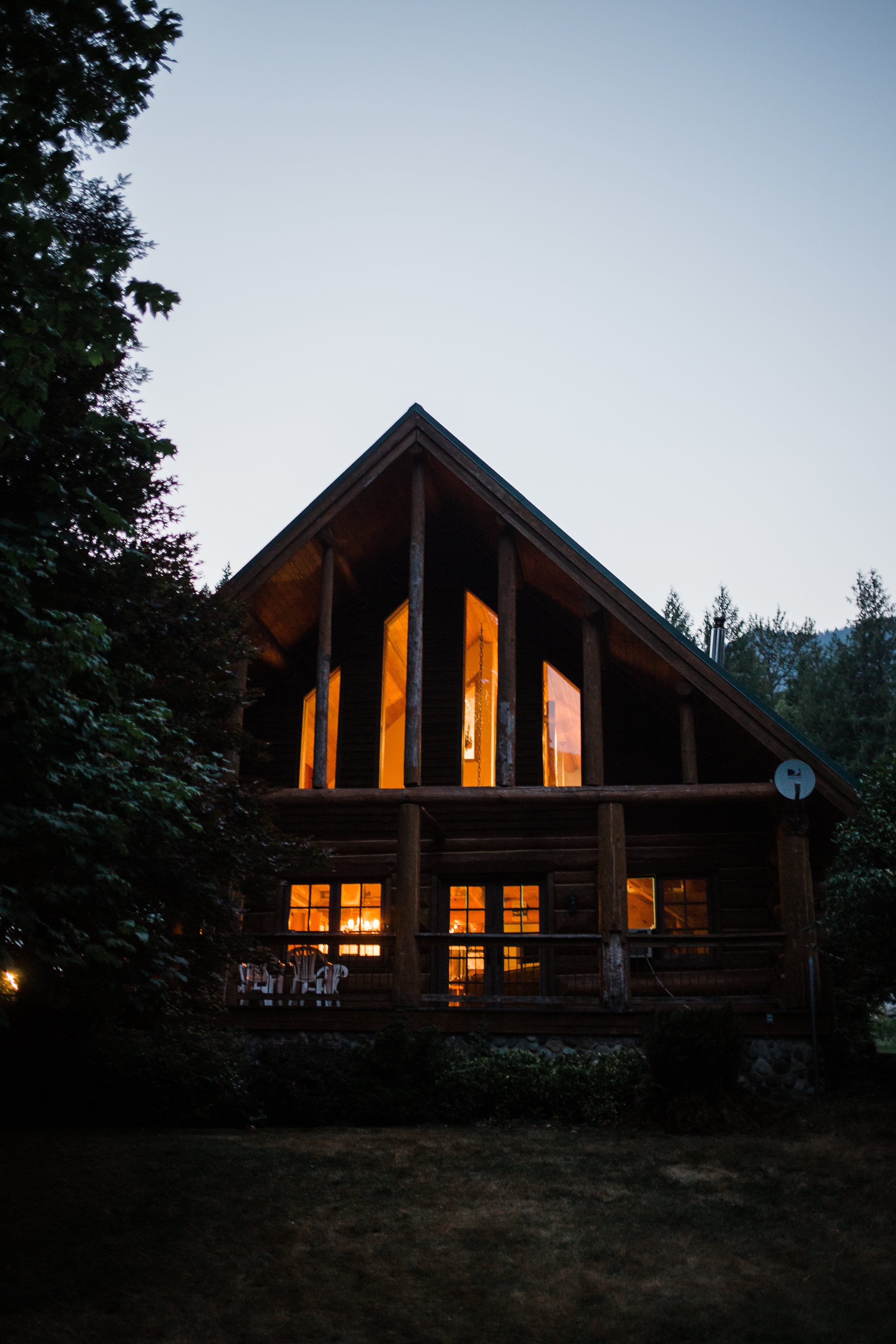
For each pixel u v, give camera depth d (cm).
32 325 670
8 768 777
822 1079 1423
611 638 1720
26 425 702
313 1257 792
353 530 1859
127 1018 1293
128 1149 1027
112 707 911
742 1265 780
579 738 1867
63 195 691
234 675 1269
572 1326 684
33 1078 1201
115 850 806
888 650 3747
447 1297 729
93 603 1072
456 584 2003
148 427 1109
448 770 1892
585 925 1788
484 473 1736
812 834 1656
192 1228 833
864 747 3303
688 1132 1189
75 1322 664
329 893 1880
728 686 1555
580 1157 1071
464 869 1841
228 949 1109
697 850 1775
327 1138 1145
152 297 685
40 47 672
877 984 1376
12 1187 883
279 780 1927
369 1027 1538
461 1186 967
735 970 1692
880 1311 691
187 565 1244
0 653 736
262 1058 1415
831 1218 871
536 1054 1391
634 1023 1480
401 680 1969
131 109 709
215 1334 664
